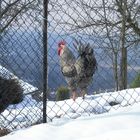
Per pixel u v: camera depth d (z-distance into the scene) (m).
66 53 7.46
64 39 6.86
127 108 5.24
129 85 9.67
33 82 5.26
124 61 9.27
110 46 9.59
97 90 7.54
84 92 7.59
